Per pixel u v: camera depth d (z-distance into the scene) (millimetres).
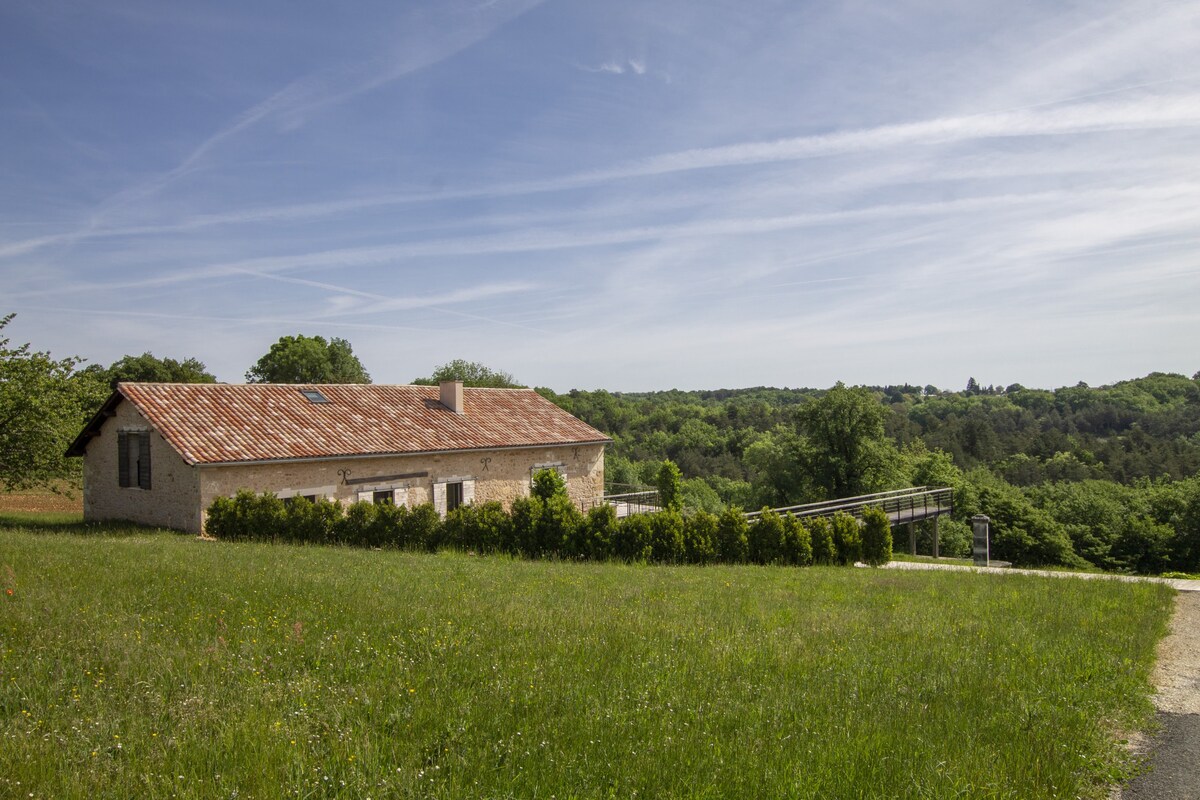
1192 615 12305
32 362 23812
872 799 4328
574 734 5031
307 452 21531
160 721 4902
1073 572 21156
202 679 5719
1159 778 5309
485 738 4918
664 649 7496
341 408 25266
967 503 47062
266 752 4426
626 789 4270
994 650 8297
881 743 5168
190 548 14312
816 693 6316
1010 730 5684
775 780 4457
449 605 9203
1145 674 7953
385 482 23688
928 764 4836
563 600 10344
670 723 5316
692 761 4672
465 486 26297
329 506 19438
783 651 7707
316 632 7426
